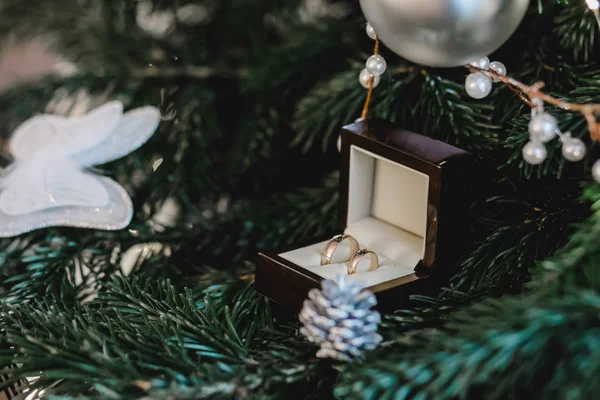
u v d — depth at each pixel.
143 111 0.77
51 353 0.54
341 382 0.51
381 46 0.70
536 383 0.50
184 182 0.76
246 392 0.52
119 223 0.69
